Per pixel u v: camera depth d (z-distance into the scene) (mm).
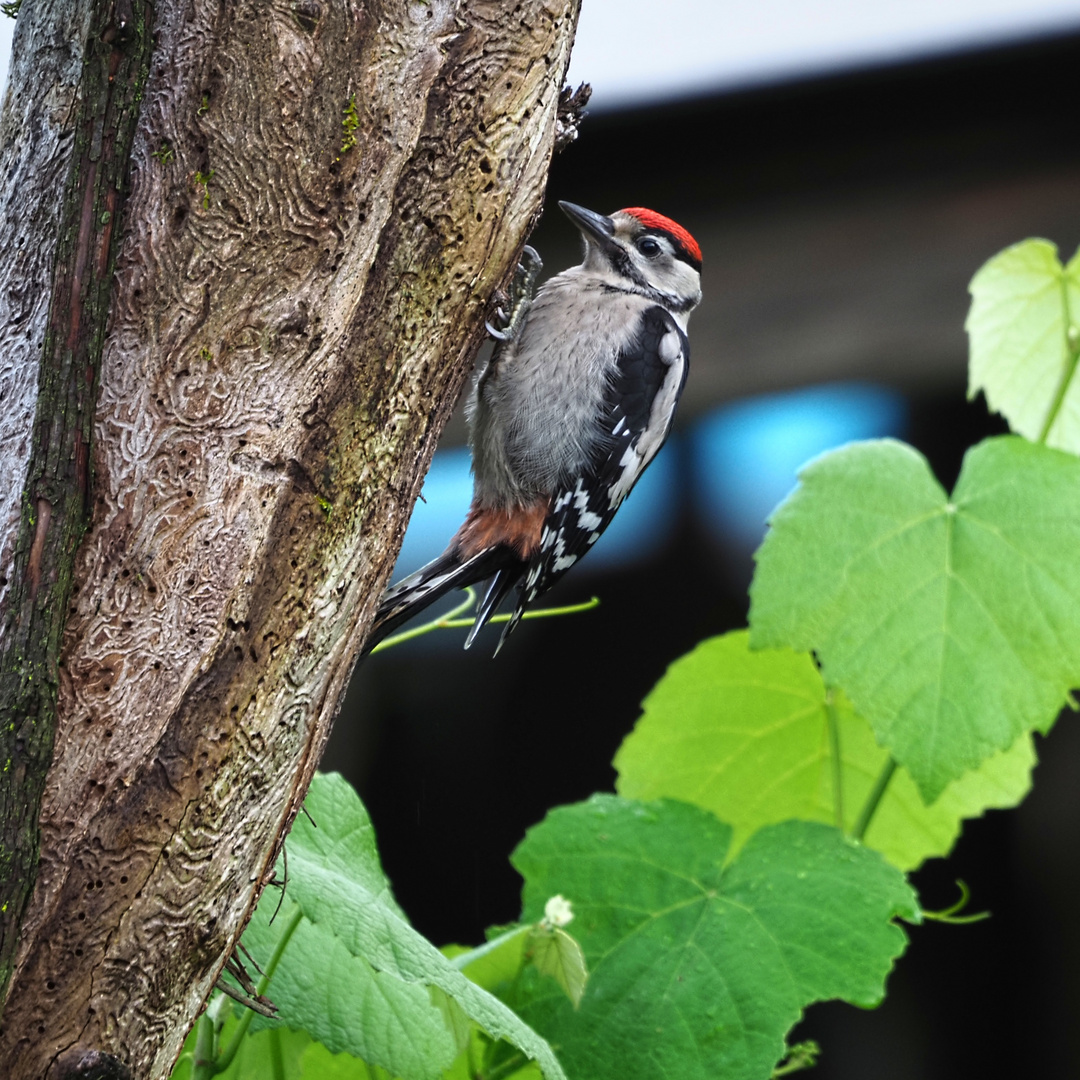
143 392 3527
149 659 3400
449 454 11633
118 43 3480
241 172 3660
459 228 4004
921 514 5750
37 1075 3197
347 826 4812
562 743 11680
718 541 11656
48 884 3213
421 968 4129
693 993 4973
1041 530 5602
